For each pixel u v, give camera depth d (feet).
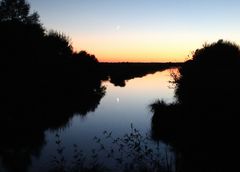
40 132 58.70
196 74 65.31
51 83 116.37
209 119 45.21
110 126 65.92
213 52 72.28
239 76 58.49
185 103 60.34
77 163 36.63
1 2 145.89
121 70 384.68
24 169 37.27
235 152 33.24
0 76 104.12
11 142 50.29
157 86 166.91
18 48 115.14
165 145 45.83
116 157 39.50
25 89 101.81
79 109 90.27
